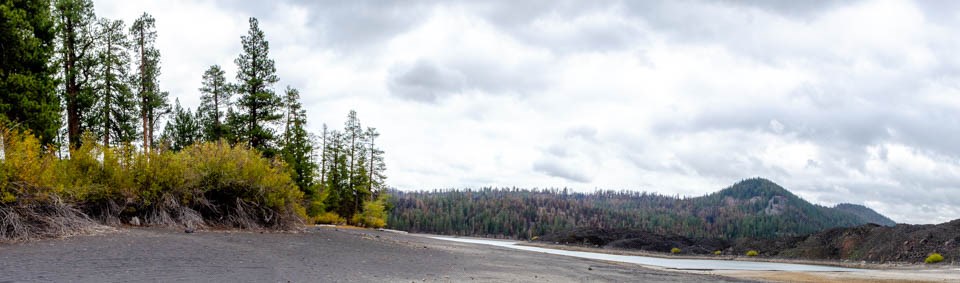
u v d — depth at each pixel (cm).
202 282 795
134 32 3366
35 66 2125
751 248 5825
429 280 993
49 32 2256
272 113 3906
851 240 4831
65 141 2950
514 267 1398
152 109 3569
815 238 5278
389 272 1080
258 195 1984
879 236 4516
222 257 1110
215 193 1917
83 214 1438
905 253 3906
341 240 1806
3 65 1997
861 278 1842
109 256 1013
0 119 1573
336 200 6494
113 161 1672
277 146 3978
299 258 1204
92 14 3083
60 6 2902
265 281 847
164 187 1756
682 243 6575
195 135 5394
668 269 2006
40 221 1270
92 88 3144
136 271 865
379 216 6906
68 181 1519
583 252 5147
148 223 1638
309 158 5116
